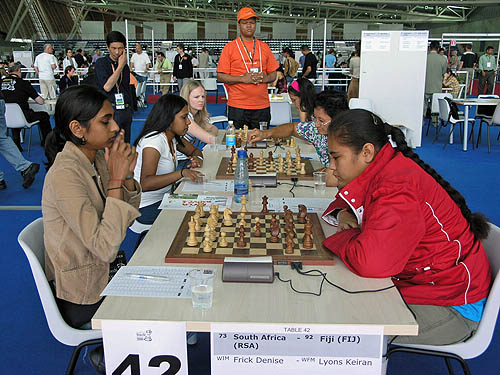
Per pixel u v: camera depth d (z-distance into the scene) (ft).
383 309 4.25
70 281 5.36
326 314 4.15
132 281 4.75
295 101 13.03
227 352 4.12
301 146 12.25
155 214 9.00
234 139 12.04
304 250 5.41
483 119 23.39
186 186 8.33
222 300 4.40
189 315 4.13
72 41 68.85
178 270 5.01
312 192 7.96
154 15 132.26
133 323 4.06
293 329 4.02
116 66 16.52
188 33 70.49
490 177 18.42
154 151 8.84
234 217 6.59
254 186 8.31
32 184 17.66
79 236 5.05
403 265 4.77
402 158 5.14
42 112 23.18
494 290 5.00
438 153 22.74
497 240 5.52
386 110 23.79
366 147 5.05
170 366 4.17
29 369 7.14
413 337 5.23
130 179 6.17
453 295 5.08
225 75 15.39
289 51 39.06
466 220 5.26
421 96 23.53
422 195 4.91
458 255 5.04
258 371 4.17
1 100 16.10
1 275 10.28
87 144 5.54
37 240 5.80
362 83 23.53
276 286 4.66
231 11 116.16
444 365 7.22
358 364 4.10
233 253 5.33
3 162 21.13
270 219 6.48
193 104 13.56
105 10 138.92
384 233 4.64
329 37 57.82
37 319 8.54
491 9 83.41
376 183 5.01
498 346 7.68
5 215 14.21
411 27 122.21
